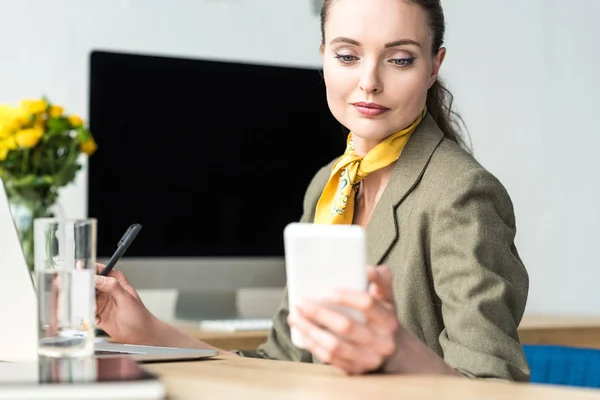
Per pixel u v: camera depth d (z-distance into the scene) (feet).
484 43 12.37
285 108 10.18
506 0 12.51
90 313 4.03
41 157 9.25
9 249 4.25
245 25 11.54
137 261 9.53
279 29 11.67
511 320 4.55
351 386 3.25
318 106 10.30
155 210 9.71
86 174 10.19
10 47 10.61
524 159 12.53
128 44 11.08
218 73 9.96
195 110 9.89
